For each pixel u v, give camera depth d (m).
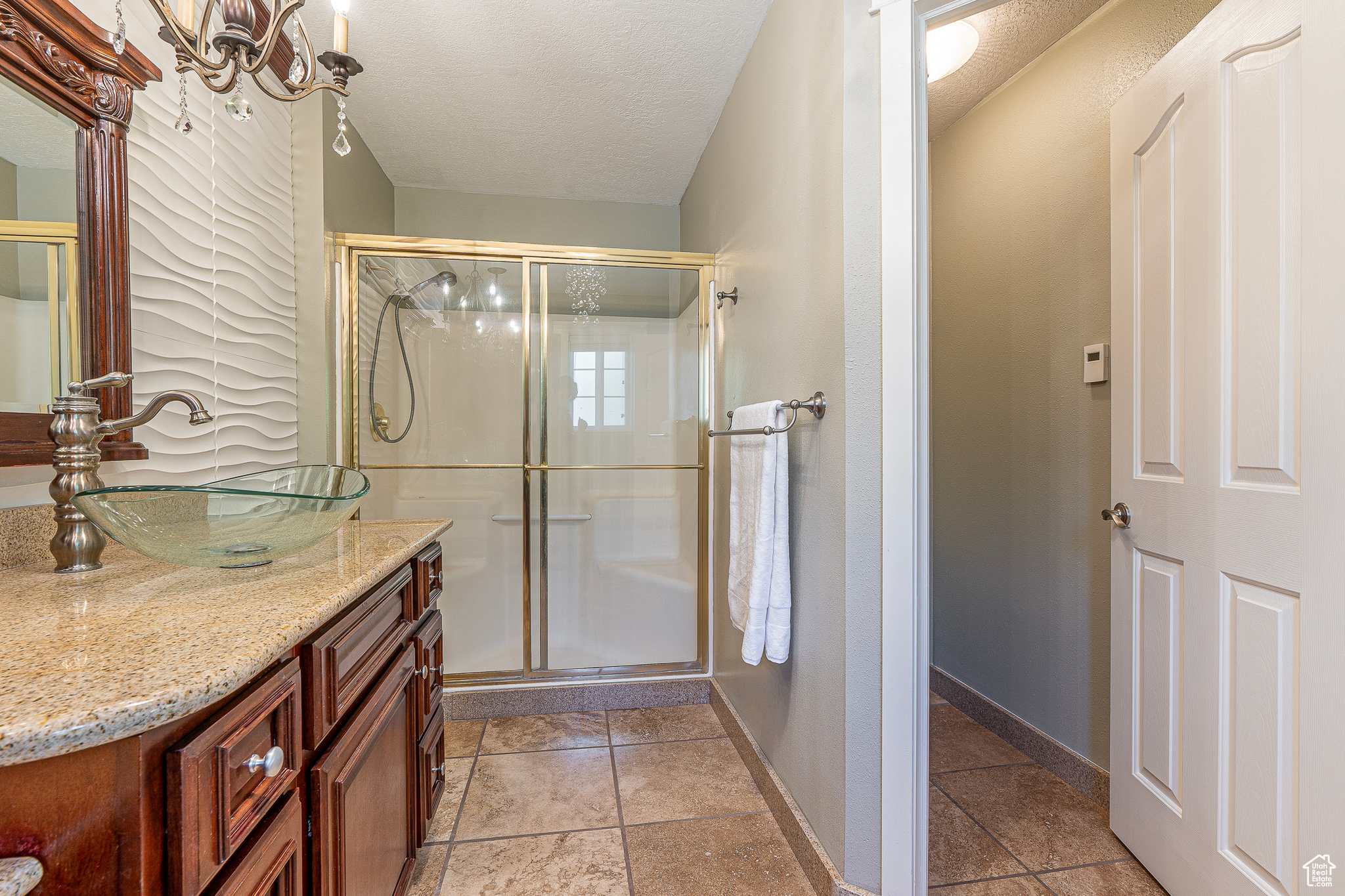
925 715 1.22
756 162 1.85
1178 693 1.25
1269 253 1.02
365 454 2.24
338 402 2.13
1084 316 1.70
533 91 2.11
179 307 1.42
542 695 2.34
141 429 1.30
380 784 1.03
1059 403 1.80
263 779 0.64
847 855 1.24
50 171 1.06
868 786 1.24
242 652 0.59
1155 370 1.32
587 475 2.45
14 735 0.43
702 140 2.47
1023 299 1.94
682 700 2.42
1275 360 1.02
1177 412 1.25
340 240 2.14
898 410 1.20
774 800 1.63
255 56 0.94
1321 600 0.93
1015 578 1.98
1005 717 2.00
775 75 1.66
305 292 2.01
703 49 1.89
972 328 2.19
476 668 2.39
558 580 2.44
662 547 2.50
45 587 0.86
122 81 1.18
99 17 1.16
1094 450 1.67
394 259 2.25
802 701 1.50
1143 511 1.36
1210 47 1.14
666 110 2.24
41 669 0.54
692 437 2.49
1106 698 1.64
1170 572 1.28
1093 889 1.33
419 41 1.82
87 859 0.48
